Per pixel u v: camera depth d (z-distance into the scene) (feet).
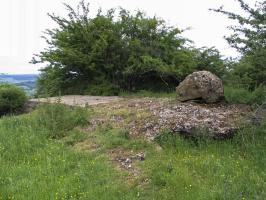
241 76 42.11
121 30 56.39
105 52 54.34
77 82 57.93
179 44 56.54
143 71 53.16
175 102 38.42
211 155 29.76
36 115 39.19
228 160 29.07
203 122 33.19
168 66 51.78
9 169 29.19
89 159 30.32
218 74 53.11
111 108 40.55
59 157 30.73
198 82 37.60
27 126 37.19
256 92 37.55
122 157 30.45
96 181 26.66
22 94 45.29
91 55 53.93
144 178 26.91
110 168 28.60
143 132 33.60
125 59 54.80
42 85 61.62
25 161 30.94
